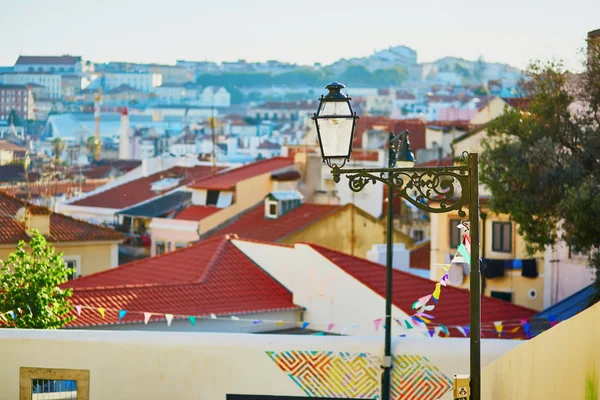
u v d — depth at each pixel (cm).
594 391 1361
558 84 4656
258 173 9694
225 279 4591
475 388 1747
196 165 12925
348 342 2661
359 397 2648
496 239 5966
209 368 2656
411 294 4353
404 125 13650
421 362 2639
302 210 8806
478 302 1747
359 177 1725
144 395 2661
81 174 18538
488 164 4669
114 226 10312
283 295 4569
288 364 2650
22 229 6338
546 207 4484
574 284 5662
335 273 4400
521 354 1747
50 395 2680
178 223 9462
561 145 4566
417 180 1753
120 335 2675
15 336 2681
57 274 3438
